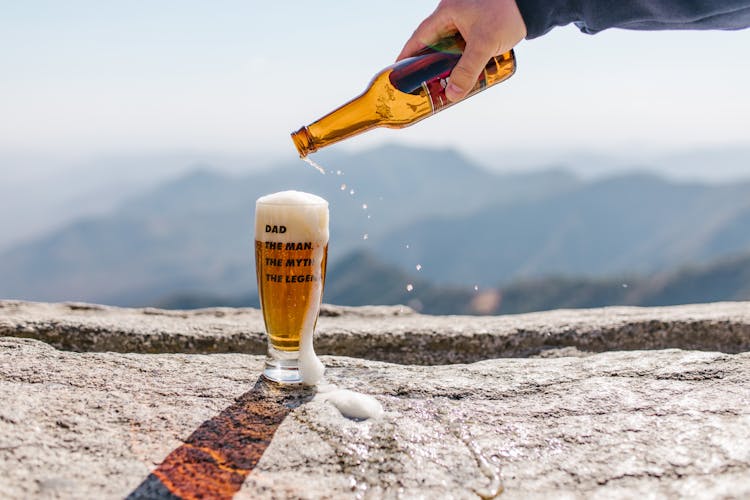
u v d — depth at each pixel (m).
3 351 0.88
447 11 0.94
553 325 1.09
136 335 1.02
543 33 0.93
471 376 0.87
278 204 0.83
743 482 0.66
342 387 0.83
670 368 0.87
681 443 0.71
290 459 0.70
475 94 1.00
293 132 0.97
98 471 0.66
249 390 0.82
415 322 1.15
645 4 0.91
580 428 0.74
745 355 0.90
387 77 1.00
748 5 0.91
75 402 0.77
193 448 0.70
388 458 0.70
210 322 1.10
